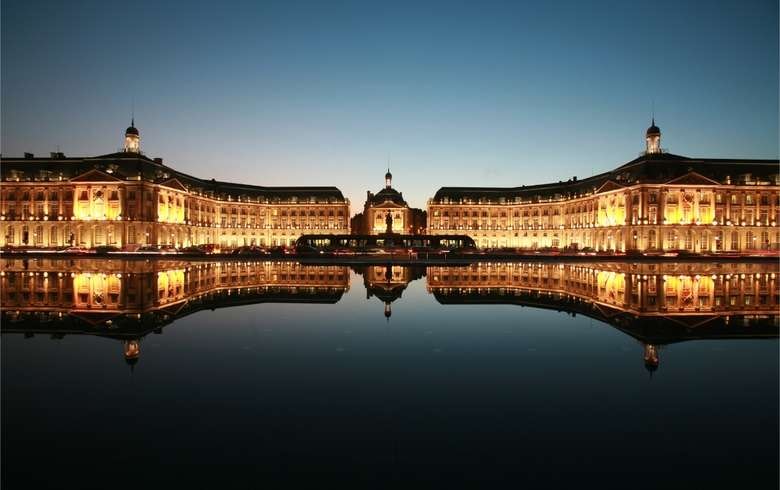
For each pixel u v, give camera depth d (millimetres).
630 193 106875
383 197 159375
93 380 13133
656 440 9648
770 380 13312
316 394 12125
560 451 9156
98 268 51562
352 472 8352
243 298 29500
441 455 8992
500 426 10273
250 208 147500
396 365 14727
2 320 21609
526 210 150125
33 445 9312
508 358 15664
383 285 37594
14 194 106250
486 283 39469
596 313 24359
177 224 117125
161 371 13984
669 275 47000
